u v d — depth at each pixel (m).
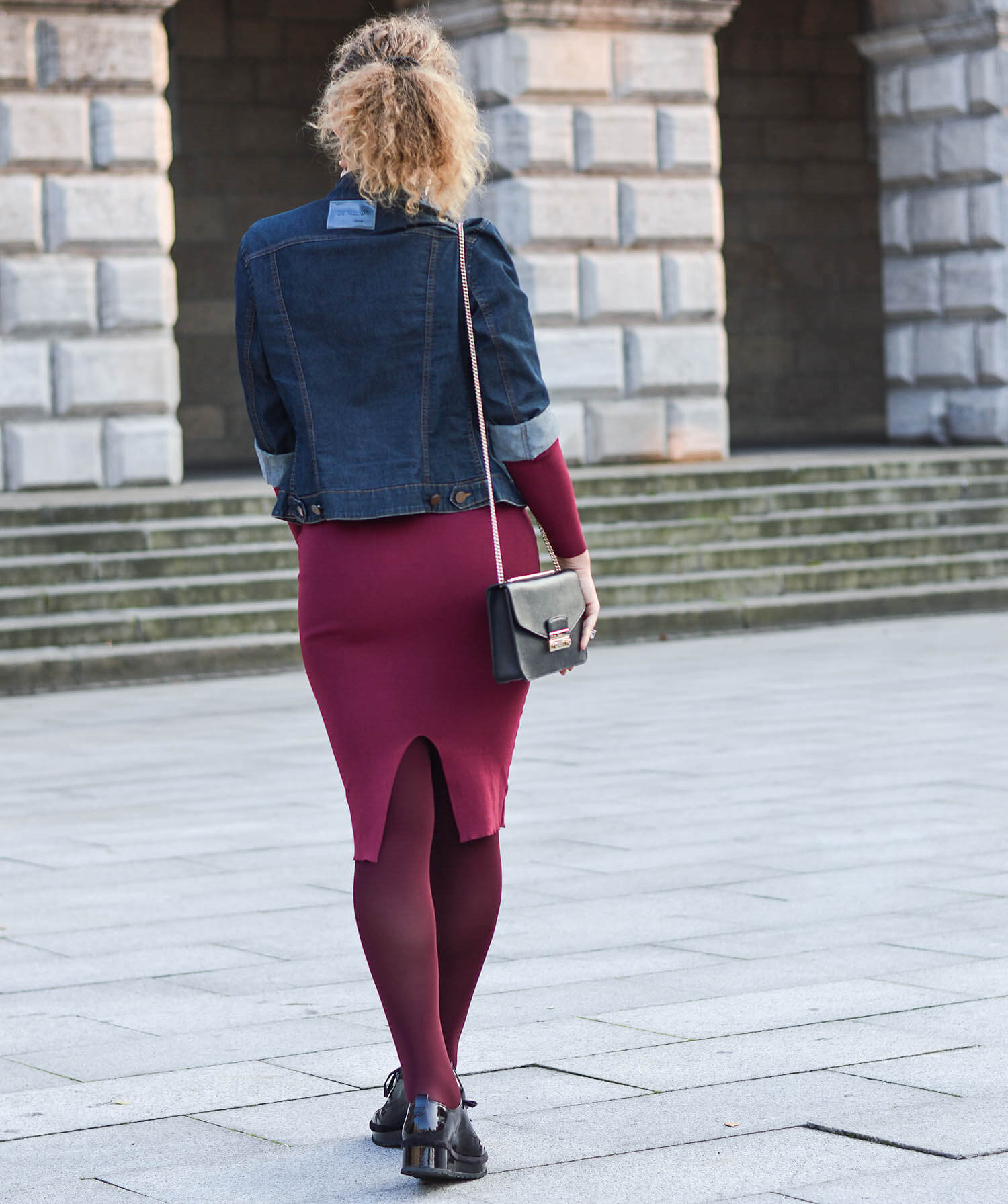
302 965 5.36
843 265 27.48
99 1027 4.74
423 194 3.59
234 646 13.80
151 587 14.16
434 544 3.57
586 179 19.11
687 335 19.56
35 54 17.06
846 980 4.95
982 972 4.98
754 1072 4.12
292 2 24.20
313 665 3.64
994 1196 3.29
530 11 18.59
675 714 10.70
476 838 3.65
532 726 10.41
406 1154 3.42
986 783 8.09
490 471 3.61
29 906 6.25
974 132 21.50
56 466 17.27
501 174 19.05
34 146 17.09
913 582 16.55
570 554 3.69
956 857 6.59
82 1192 3.48
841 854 6.71
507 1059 4.31
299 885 6.50
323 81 24.38
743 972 5.09
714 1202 3.30
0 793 8.70
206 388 24.30
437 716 3.57
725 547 16.16
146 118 17.42
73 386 17.30
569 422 19.19
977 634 14.75
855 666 12.82
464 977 3.72
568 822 7.51
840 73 27.22
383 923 3.51
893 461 18.02
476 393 3.59
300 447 3.62
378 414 3.58
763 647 14.41
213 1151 3.72
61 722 11.47
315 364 3.59
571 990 4.95
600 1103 3.93
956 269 21.89
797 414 27.39
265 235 3.64
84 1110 4.02
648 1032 4.50
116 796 8.53
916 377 22.42
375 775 3.56
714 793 8.07
